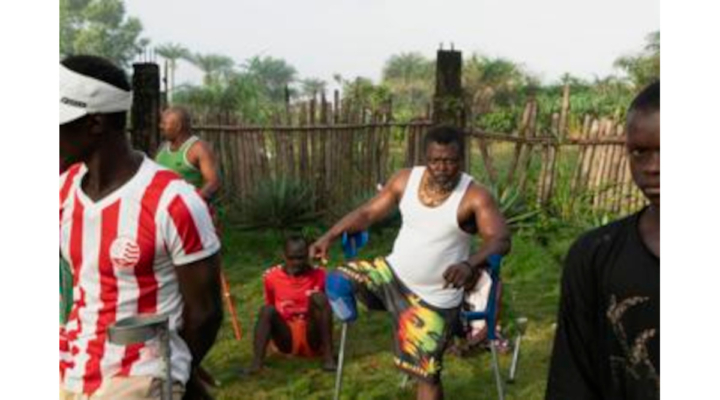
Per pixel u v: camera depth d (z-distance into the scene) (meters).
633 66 30.14
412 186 3.95
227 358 5.64
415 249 3.88
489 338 4.03
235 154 9.64
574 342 1.94
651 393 1.80
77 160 2.22
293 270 5.46
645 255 1.79
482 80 39.28
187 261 2.28
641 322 1.79
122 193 2.23
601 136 9.50
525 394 4.95
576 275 1.90
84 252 2.27
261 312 5.39
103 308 2.28
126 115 2.28
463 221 3.83
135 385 2.26
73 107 2.13
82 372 2.29
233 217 9.60
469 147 9.80
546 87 39.00
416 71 75.56
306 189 9.67
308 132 9.76
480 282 4.21
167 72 9.21
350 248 4.29
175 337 2.34
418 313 3.90
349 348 5.82
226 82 25.27
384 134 9.84
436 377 3.95
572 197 9.66
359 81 11.73
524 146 9.76
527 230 9.33
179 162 5.42
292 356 5.60
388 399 4.85
